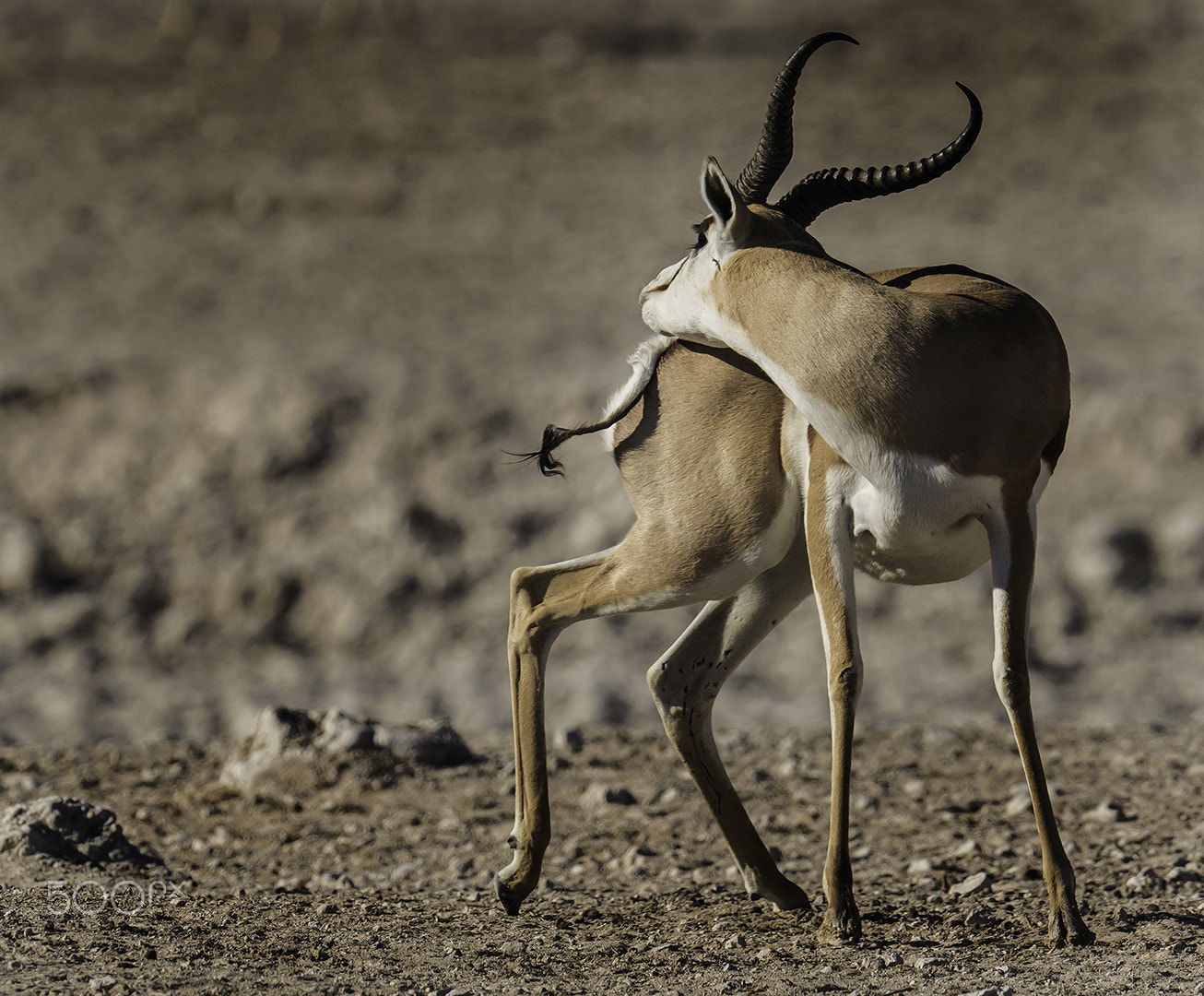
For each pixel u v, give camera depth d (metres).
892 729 36.50
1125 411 64.75
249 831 28.47
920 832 27.41
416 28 150.75
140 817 29.36
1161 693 51.91
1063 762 32.22
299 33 149.25
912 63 134.62
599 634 57.56
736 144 111.44
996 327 19.11
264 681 57.03
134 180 107.25
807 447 20.30
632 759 33.50
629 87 128.25
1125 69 131.00
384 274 88.44
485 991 17.91
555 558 61.06
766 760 33.38
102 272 88.88
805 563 22.28
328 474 65.56
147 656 59.22
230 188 105.12
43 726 52.88
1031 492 19.12
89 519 64.38
